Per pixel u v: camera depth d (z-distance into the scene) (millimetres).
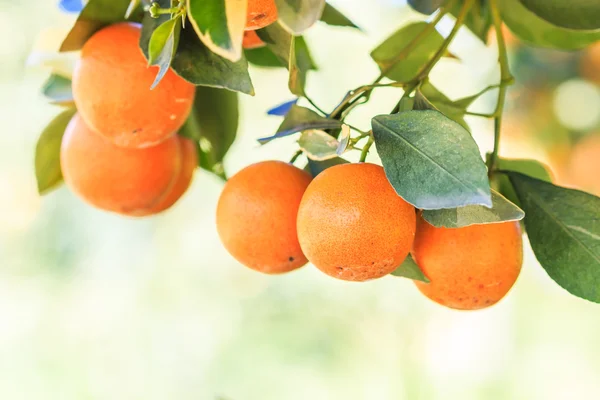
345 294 1854
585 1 772
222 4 622
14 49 1675
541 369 1771
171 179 816
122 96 729
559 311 1795
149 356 1872
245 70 683
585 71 1222
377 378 1768
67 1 802
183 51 687
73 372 1866
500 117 766
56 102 824
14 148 1798
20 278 1891
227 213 716
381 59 847
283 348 1859
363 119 1375
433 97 781
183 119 759
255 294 1926
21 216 1872
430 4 791
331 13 800
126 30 746
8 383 1866
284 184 711
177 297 1885
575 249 702
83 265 1887
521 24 860
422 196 622
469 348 1768
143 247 1884
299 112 704
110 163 791
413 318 1778
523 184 727
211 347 1876
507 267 698
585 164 1269
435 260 695
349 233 647
